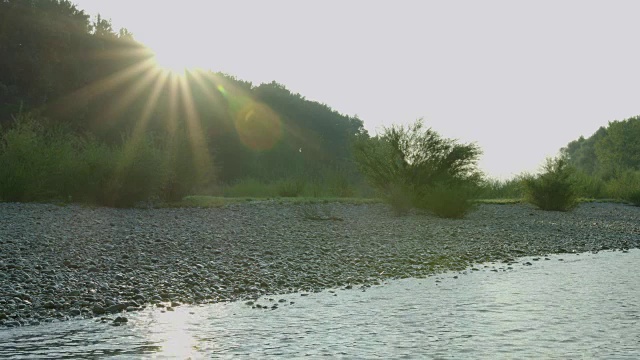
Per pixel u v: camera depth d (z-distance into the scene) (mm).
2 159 17234
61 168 17578
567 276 8141
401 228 14031
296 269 8422
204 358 4254
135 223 12875
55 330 5090
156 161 17609
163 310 5930
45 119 30344
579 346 4531
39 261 7805
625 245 12125
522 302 6316
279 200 21484
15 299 5949
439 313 5793
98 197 16969
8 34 36094
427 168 19469
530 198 22641
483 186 22266
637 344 4578
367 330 5105
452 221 16312
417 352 4402
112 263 8000
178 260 8516
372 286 7453
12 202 16422
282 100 65062
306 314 5781
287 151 56219
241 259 8922
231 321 5461
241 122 53500
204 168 20109
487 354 4328
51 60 37406
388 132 20062
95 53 39469
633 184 30688
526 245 11773
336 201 21781
